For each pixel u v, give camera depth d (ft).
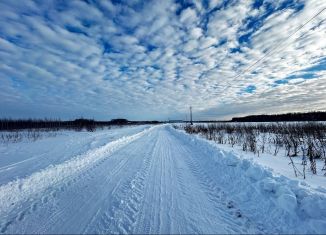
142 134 85.61
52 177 21.01
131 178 21.17
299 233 10.44
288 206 11.95
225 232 11.09
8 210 14.01
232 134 67.51
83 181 20.18
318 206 11.51
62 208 14.24
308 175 20.36
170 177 21.48
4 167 24.00
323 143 34.86
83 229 11.59
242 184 17.06
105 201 15.35
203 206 14.34
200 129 93.20
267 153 35.09
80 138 57.82
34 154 32.63
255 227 11.50
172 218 12.71
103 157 32.73
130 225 11.95
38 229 11.62
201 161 29.25
